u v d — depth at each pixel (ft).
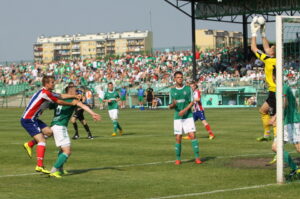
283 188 39.14
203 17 233.55
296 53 48.67
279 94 41.01
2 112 194.70
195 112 82.33
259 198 35.78
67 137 47.83
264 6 222.07
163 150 67.26
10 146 75.31
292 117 44.06
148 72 268.00
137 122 127.44
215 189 39.75
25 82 300.81
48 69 321.93
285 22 41.45
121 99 225.76
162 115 159.22
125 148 70.33
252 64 251.19
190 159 58.08
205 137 84.38
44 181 45.27
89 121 136.05
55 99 47.24
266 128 74.28
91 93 217.36
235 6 229.86
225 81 226.38
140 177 46.44
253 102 203.51
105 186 42.34
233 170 49.21
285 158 43.11
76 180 45.47
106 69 296.10
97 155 63.00
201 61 275.80
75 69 308.60
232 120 126.00
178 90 54.29
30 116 47.93
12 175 48.78
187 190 39.68
